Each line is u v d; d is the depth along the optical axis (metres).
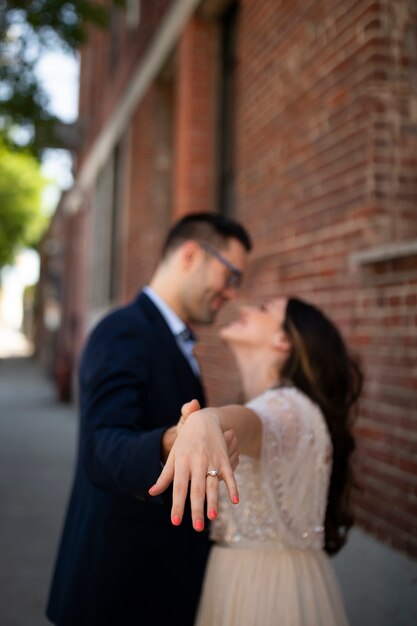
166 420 1.57
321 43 3.29
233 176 5.54
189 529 1.65
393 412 2.58
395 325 2.59
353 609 2.46
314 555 1.56
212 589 1.53
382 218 2.80
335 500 1.71
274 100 3.83
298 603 1.46
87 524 1.61
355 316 2.89
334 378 1.69
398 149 2.84
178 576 1.60
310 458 1.50
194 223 1.90
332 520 1.71
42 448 7.23
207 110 5.82
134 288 7.97
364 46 2.90
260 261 3.95
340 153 3.07
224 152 5.79
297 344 1.70
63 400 11.93
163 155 7.43
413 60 2.87
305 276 3.38
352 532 2.76
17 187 23.64
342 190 3.04
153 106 7.40
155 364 1.59
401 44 2.87
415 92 2.87
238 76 5.46
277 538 1.46
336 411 1.67
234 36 5.62
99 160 11.43
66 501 4.89
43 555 3.68
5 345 43.25
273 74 3.85
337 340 1.75
